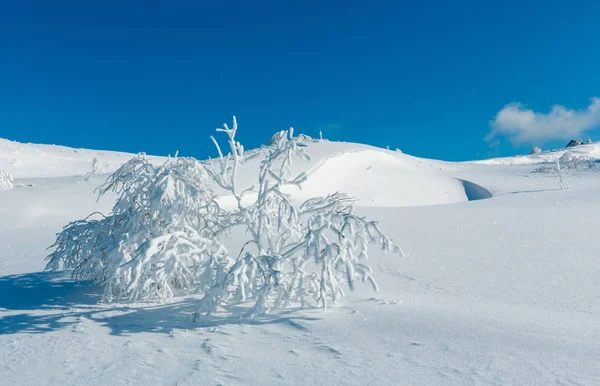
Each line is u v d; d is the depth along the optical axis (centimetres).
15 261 1115
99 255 706
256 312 559
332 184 4006
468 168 5878
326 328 508
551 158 8562
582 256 909
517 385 341
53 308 637
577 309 566
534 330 458
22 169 5328
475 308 559
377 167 4762
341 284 752
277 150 720
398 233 1364
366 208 2355
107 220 755
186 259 635
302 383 368
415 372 377
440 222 1590
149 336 507
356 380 368
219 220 791
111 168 5712
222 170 754
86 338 502
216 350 455
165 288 664
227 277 559
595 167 4803
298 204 2619
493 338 439
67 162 5922
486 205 2242
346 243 577
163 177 681
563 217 1520
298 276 605
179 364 420
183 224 677
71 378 392
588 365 366
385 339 461
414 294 674
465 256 972
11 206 2219
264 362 419
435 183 4578
